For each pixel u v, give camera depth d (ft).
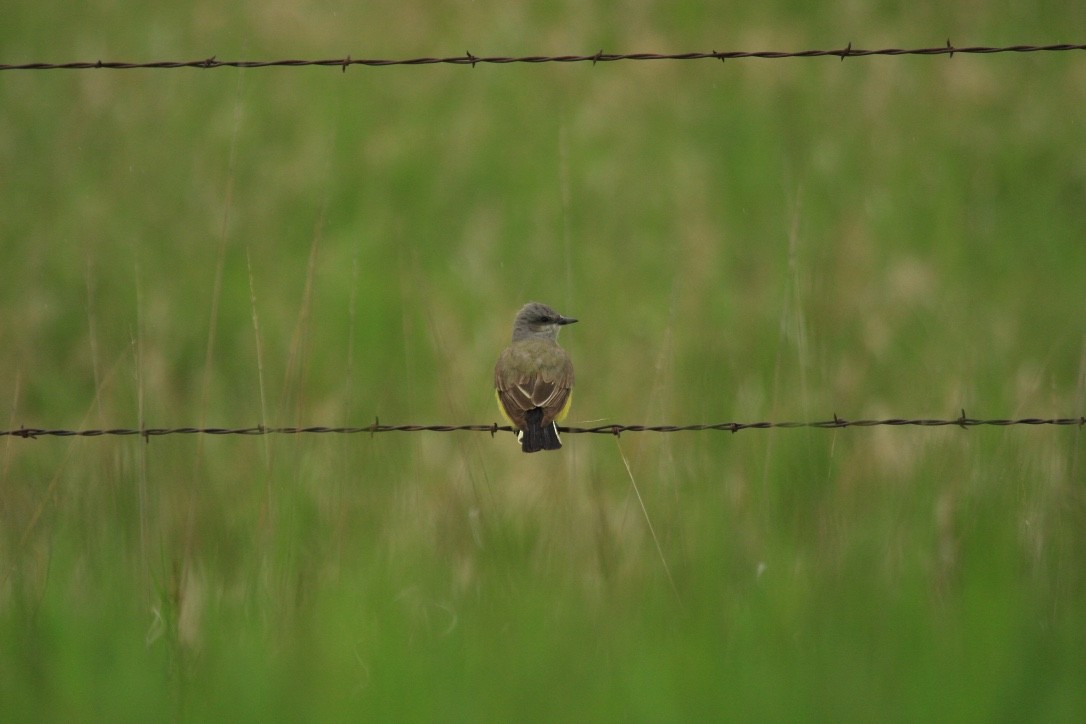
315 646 46.47
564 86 109.29
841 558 51.26
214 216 94.07
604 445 66.69
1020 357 71.46
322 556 53.67
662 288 82.74
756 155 100.94
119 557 53.62
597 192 97.09
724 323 76.69
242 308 84.64
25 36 113.91
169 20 115.65
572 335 79.51
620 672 44.57
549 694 43.60
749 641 46.11
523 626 47.24
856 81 109.50
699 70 111.34
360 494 57.31
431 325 66.33
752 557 52.60
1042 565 51.03
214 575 52.75
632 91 108.58
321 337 80.69
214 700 44.06
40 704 44.65
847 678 43.83
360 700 43.47
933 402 66.44
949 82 105.19
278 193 96.48
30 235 90.17
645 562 52.08
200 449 54.24
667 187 97.55
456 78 110.73
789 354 67.41
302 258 90.48
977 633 45.73
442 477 61.52
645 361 72.64
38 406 73.41
